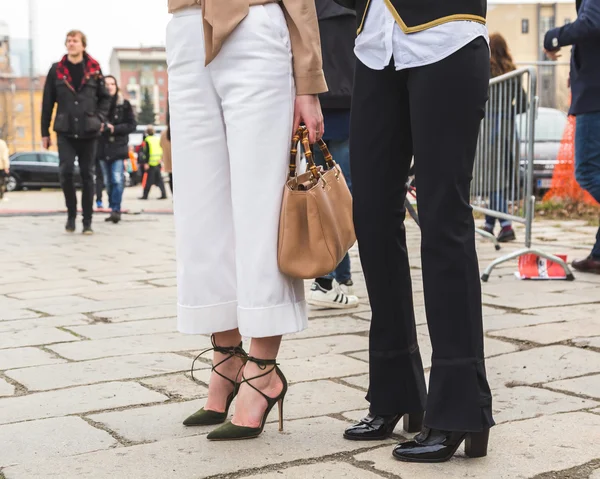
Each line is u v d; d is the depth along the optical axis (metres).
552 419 2.44
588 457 2.12
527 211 5.18
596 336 3.51
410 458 2.09
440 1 2.02
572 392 2.73
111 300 4.67
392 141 2.16
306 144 2.29
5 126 52.94
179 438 2.34
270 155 2.25
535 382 2.87
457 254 2.05
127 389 2.89
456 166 2.04
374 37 2.12
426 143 2.04
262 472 2.06
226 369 2.47
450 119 2.02
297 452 2.20
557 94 13.27
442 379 2.07
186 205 2.33
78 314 4.26
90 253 7.07
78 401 2.75
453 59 2.01
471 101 2.03
